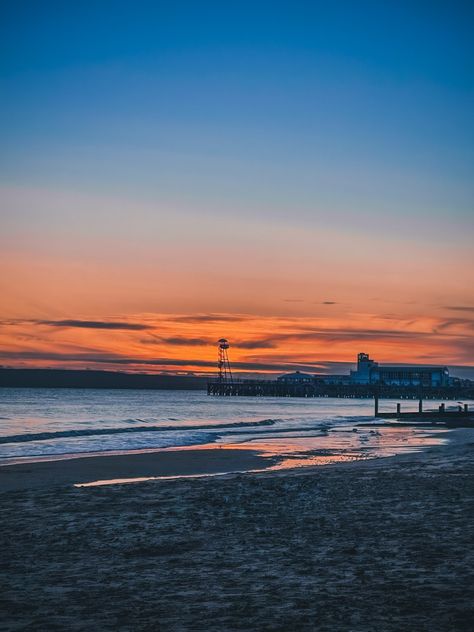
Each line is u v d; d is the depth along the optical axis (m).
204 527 14.14
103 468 29.95
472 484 20.22
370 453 37.62
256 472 26.94
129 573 10.28
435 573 9.67
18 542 12.91
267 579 9.67
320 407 164.00
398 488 19.53
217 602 8.52
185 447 42.69
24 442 44.72
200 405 162.88
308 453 37.59
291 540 12.55
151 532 13.69
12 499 18.94
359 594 8.70
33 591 9.27
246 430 62.44
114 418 86.38
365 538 12.48
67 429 62.62
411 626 7.36
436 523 13.76
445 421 84.75
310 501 17.45
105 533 13.69
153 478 26.61
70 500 18.61
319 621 7.60
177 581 9.71
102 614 8.10
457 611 7.84
